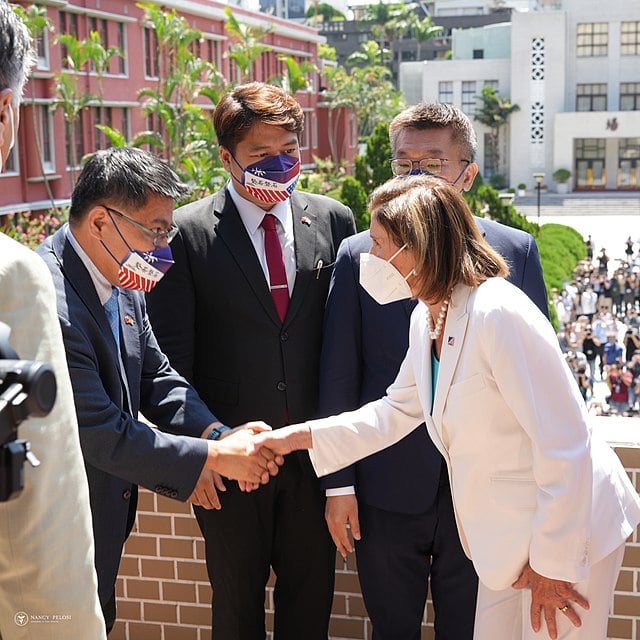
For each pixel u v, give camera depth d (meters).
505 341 1.92
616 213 52.19
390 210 2.04
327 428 2.39
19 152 23.86
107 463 2.18
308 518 2.71
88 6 26.17
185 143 24.88
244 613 2.73
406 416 2.36
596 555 1.99
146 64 29.88
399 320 2.55
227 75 35.22
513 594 2.13
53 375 0.97
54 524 1.28
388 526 2.57
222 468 2.35
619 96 58.66
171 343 2.62
